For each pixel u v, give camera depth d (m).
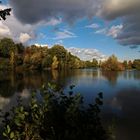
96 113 4.38
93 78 67.00
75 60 138.38
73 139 3.80
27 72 88.31
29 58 105.69
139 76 76.88
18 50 119.44
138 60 144.12
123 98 32.56
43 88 4.63
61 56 131.62
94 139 3.96
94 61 184.50
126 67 147.75
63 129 4.04
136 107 26.08
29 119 4.26
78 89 42.19
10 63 95.88
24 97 29.38
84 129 3.98
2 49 113.19
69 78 65.31
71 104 4.15
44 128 4.07
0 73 77.19
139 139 16.38
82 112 4.34
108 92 38.91
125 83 53.88
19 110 4.17
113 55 126.44
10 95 32.16
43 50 128.38
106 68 125.12
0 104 26.00
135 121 20.28
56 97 4.55
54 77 67.06
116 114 22.70
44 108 4.29
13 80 54.69
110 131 4.35
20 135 4.03
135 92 38.97
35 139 4.02
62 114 4.21
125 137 16.55
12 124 4.34
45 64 113.00
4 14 9.29
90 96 33.69
